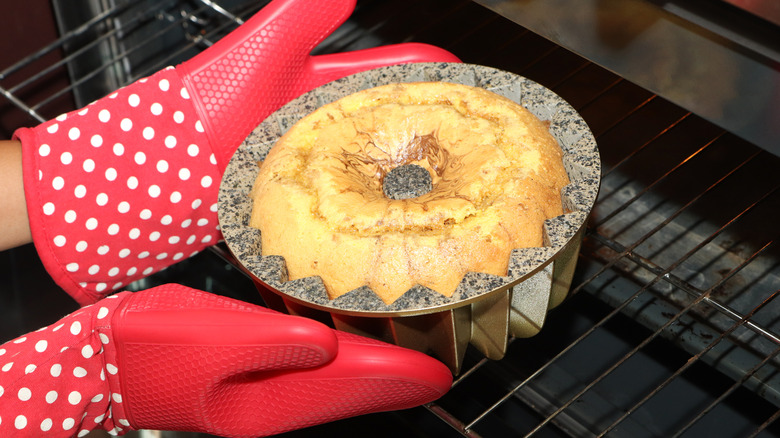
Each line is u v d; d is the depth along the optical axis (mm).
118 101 1110
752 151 1248
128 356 970
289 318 939
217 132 1128
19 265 1377
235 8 1477
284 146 1021
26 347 983
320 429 1171
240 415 1004
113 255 1133
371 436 1163
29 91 1534
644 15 930
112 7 1452
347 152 1016
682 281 1105
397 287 939
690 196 1228
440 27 1410
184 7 1497
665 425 1121
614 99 1306
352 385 969
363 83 1082
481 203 960
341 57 1154
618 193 1243
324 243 955
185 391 970
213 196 1146
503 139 995
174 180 1126
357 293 933
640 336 1179
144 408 1000
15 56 1506
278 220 979
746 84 907
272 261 963
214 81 1122
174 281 1306
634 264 1193
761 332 1049
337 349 945
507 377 1166
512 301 981
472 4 1428
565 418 1135
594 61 992
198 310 954
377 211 959
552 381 1157
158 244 1151
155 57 1515
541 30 1012
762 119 915
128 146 1109
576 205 960
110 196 1106
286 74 1137
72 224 1101
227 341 939
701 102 940
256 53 1122
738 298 1152
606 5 948
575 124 1019
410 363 959
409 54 1140
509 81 1059
